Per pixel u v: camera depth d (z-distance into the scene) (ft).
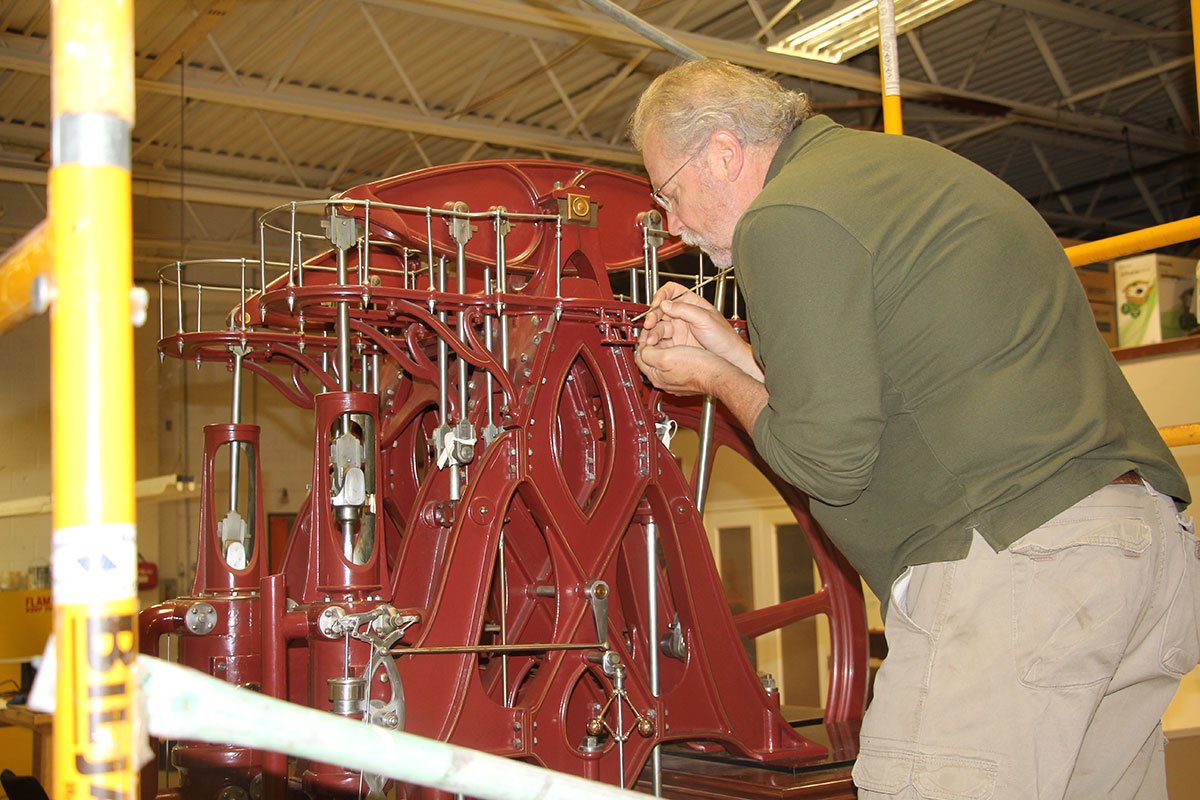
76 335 1.97
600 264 6.83
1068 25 21.47
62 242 1.99
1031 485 3.81
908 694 3.98
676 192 4.97
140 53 20.72
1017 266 4.00
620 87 23.26
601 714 6.04
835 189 3.96
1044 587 3.80
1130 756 4.27
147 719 2.01
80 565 1.94
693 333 5.57
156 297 26.89
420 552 6.65
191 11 18.98
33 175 24.98
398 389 8.09
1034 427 3.85
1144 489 4.04
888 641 4.25
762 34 19.11
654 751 6.39
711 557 6.97
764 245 3.95
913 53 22.11
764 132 4.73
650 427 6.75
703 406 7.30
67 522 1.95
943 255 3.94
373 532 5.97
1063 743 3.70
